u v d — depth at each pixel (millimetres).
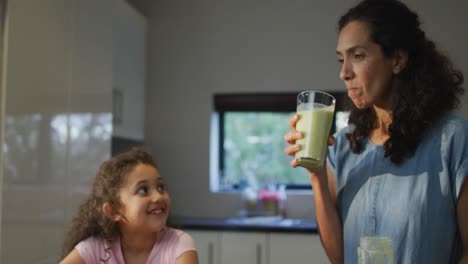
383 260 875
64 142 2336
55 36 2262
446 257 1089
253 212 3564
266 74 3639
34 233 2076
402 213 1110
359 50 1104
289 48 3613
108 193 1374
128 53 3389
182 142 3727
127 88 3365
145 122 3779
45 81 2170
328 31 3562
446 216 1084
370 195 1178
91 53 2645
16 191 1948
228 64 3699
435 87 1124
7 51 1892
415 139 1124
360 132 1259
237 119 3857
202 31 3740
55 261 2250
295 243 2986
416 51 1138
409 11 1143
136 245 1395
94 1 2697
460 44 3367
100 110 2758
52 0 2234
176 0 3787
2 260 1862
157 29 3795
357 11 1138
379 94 1119
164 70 3777
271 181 3779
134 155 1424
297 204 3564
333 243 1261
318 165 1153
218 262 3082
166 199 1367
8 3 1901
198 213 3670
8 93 1894
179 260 1334
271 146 3809
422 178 1104
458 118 1124
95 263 1369
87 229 1415
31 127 2057
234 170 3846
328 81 3543
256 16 3672
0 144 1863
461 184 1068
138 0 3832
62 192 2316
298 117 1173
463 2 3381
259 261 3029
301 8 3609
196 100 3729
